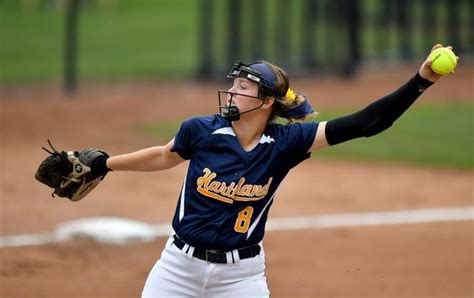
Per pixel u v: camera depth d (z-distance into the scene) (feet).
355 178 151.94
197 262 55.42
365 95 226.17
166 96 236.63
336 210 128.77
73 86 241.14
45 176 59.16
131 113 213.87
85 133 189.98
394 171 157.89
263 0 283.18
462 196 138.41
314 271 98.02
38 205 126.52
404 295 89.66
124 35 331.57
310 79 251.19
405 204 132.98
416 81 53.78
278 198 135.95
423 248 108.27
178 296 56.44
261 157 55.31
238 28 247.50
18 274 93.81
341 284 93.25
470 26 269.03
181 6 389.19
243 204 55.11
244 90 55.36
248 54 254.88
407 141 181.06
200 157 55.42
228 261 55.36
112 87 250.57
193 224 55.16
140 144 178.60
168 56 293.23
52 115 210.79
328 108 209.15
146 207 128.77
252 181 54.95
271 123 57.00
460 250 107.34
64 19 350.84
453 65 52.60
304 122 58.95
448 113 204.54
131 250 105.50
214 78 254.27
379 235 114.42
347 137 55.98
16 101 229.45
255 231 55.83
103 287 90.79
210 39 265.75
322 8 265.34
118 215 123.03
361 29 279.90
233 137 55.36
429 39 273.95
